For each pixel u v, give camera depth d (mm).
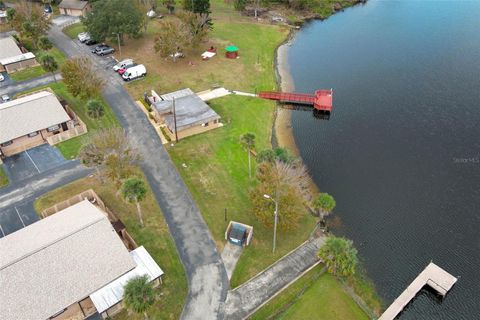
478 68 96500
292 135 73750
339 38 115750
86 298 42562
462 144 71000
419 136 73125
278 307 43656
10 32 111438
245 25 119688
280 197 49594
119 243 45438
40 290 40562
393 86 89812
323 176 63938
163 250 49562
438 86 89312
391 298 46469
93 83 74500
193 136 70000
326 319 42812
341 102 83938
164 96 78000
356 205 58594
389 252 51750
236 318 42469
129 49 100438
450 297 46906
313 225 54062
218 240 51156
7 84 85750
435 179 63312
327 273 47438
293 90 88500
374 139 72500
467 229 54969
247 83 88062
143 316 42094
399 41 112750
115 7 95688
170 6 121812
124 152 57031
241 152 66625
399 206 58500
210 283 45938
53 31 109750
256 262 48469
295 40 114438
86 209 50250
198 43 98750
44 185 59469
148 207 55688
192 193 58188
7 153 65875
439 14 132375
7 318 38500
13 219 53750
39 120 68312
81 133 70062
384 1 147500
